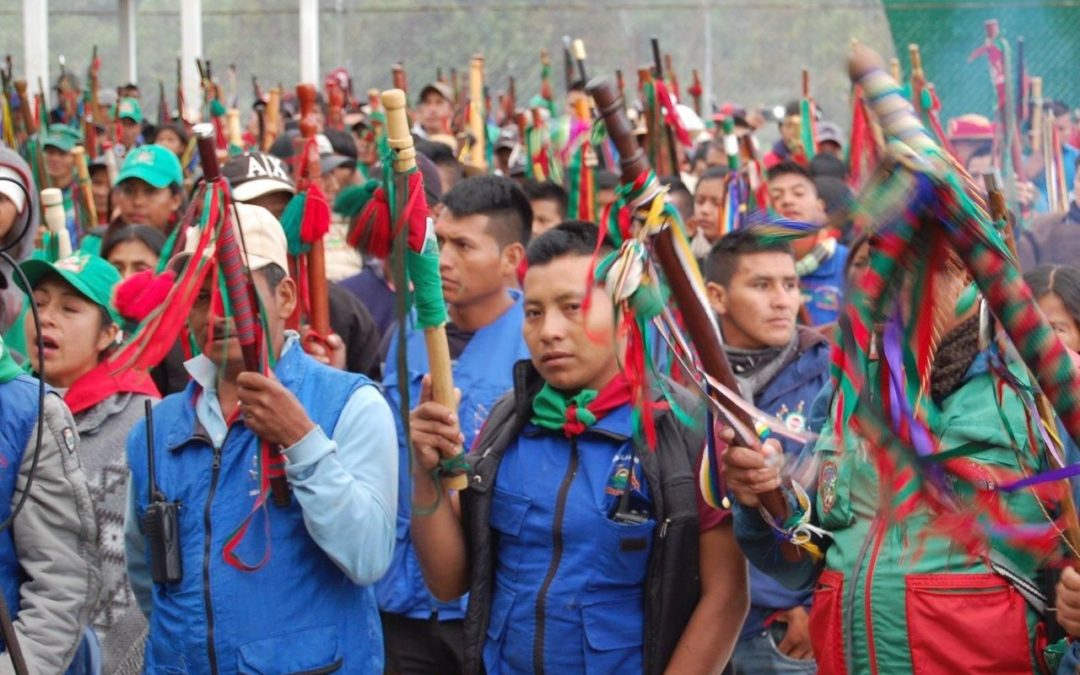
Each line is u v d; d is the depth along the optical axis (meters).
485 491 3.11
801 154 8.25
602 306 3.07
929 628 2.85
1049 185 7.63
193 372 3.12
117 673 3.74
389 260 2.97
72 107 10.54
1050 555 2.70
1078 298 3.47
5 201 3.68
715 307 4.30
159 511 3.05
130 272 4.85
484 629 3.09
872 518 2.92
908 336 2.26
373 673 3.13
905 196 2.05
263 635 2.99
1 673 3.01
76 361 3.93
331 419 3.08
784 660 4.12
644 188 2.57
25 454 3.11
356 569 2.98
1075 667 2.74
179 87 9.82
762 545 2.95
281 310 3.18
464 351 4.30
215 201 2.94
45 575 3.12
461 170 6.41
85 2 13.69
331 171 6.30
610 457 3.05
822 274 5.54
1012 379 2.76
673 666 2.98
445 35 12.33
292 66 12.85
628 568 3.01
